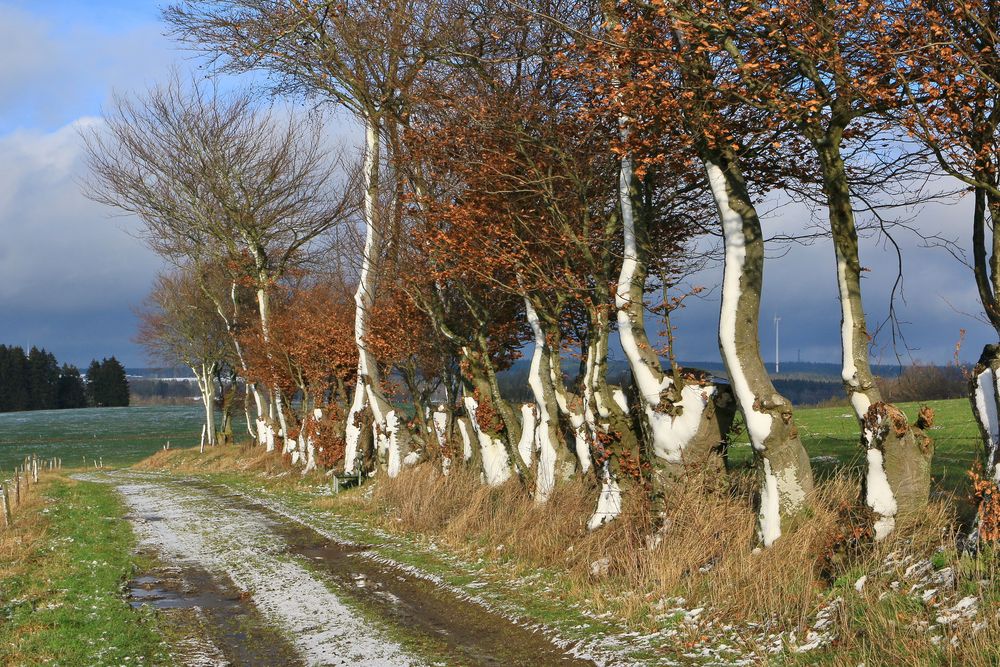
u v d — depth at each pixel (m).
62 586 13.78
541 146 14.91
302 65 24.12
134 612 12.04
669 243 15.66
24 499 29.22
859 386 9.87
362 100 20.64
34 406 168.75
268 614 12.00
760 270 10.77
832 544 9.59
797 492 10.55
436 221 17.09
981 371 8.80
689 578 10.47
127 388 183.12
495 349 20.58
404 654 9.66
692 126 10.98
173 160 39.94
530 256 15.12
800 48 9.41
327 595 12.92
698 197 15.31
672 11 10.18
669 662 8.45
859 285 9.97
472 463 20.22
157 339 68.56
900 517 9.41
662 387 12.23
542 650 9.44
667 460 12.29
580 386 15.68
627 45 10.97
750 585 9.48
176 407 167.12
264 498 27.84
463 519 16.58
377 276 23.89
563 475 16.05
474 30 15.61
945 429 22.30
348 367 33.03
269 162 40.09
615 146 11.87
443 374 24.69
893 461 9.45
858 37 9.31
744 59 10.28
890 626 7.52
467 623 10.83
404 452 25.61
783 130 12.14
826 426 31.09
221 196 39.91
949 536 8.59
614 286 12.96
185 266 54.12
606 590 11.20
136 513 24.88
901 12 8.89
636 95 11.12
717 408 12.10
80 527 21.16
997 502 7.96
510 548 14.38
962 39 8.57
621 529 12.62
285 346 37.19
